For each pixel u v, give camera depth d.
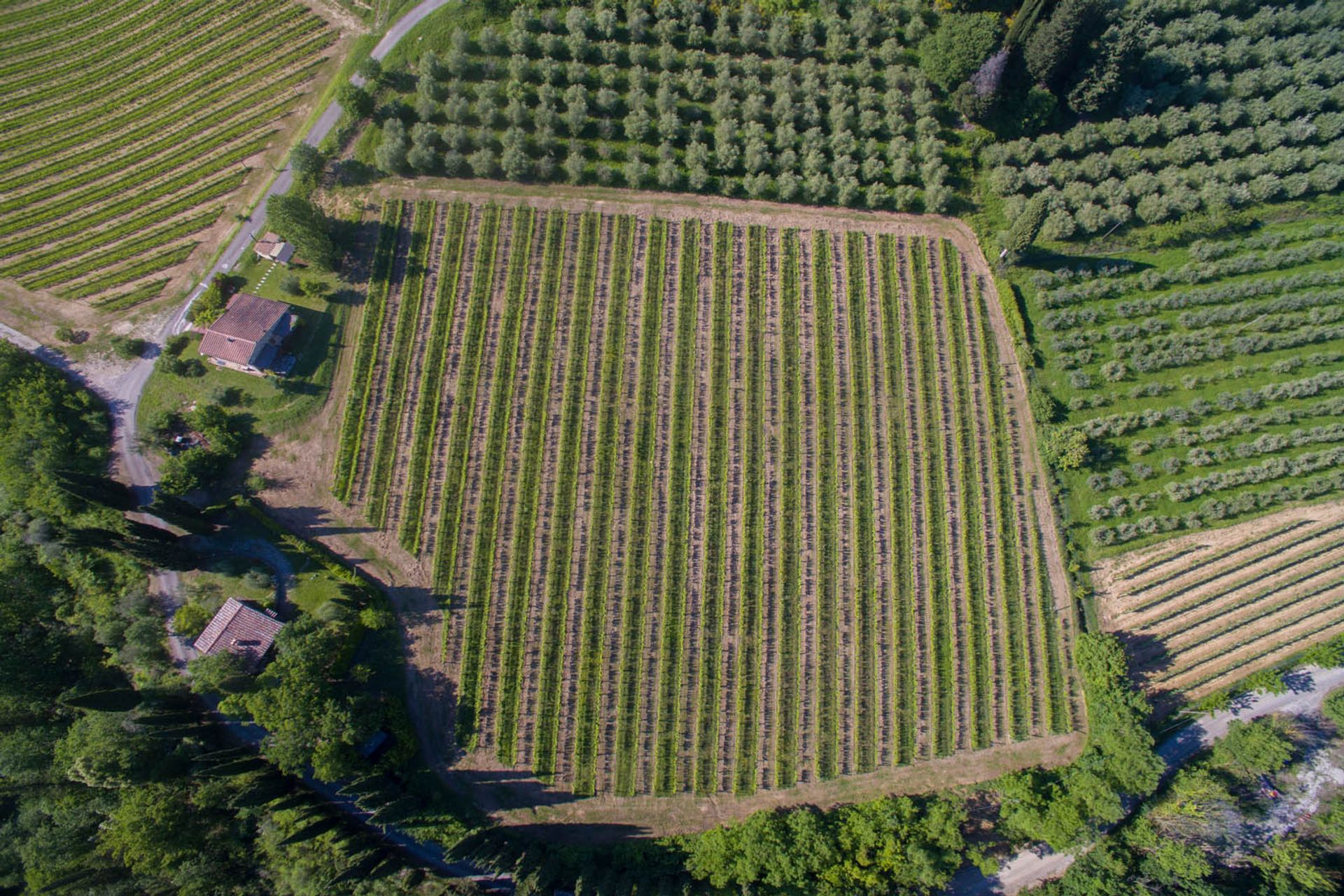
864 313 71.44
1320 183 71.19
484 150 72.00
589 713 62.28
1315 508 67.88
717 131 72.56
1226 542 67.31
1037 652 65.12
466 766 61.34
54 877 56.09
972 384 70.19
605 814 61.31
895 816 59.16
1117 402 69.94
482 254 70.75
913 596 65.88
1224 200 70.88
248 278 70.19
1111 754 60.09
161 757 57.94
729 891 57.50
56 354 68.06
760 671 63.94
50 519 62.38
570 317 70.31
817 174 72.25
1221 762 62.44
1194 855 58.00
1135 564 66.94
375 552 64.62
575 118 71.88
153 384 67.44
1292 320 70.31
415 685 62.34
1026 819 58.88
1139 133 72.94
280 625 61.12
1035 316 71.69
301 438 66.69
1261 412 69.69
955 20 71.25
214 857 57.47
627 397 68.81
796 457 68.12
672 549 65.38
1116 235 72.00
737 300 71.44
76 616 62.91
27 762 57.53
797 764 62.62
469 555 64.88
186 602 63.19
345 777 58.72
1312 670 65.75
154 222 71.88
